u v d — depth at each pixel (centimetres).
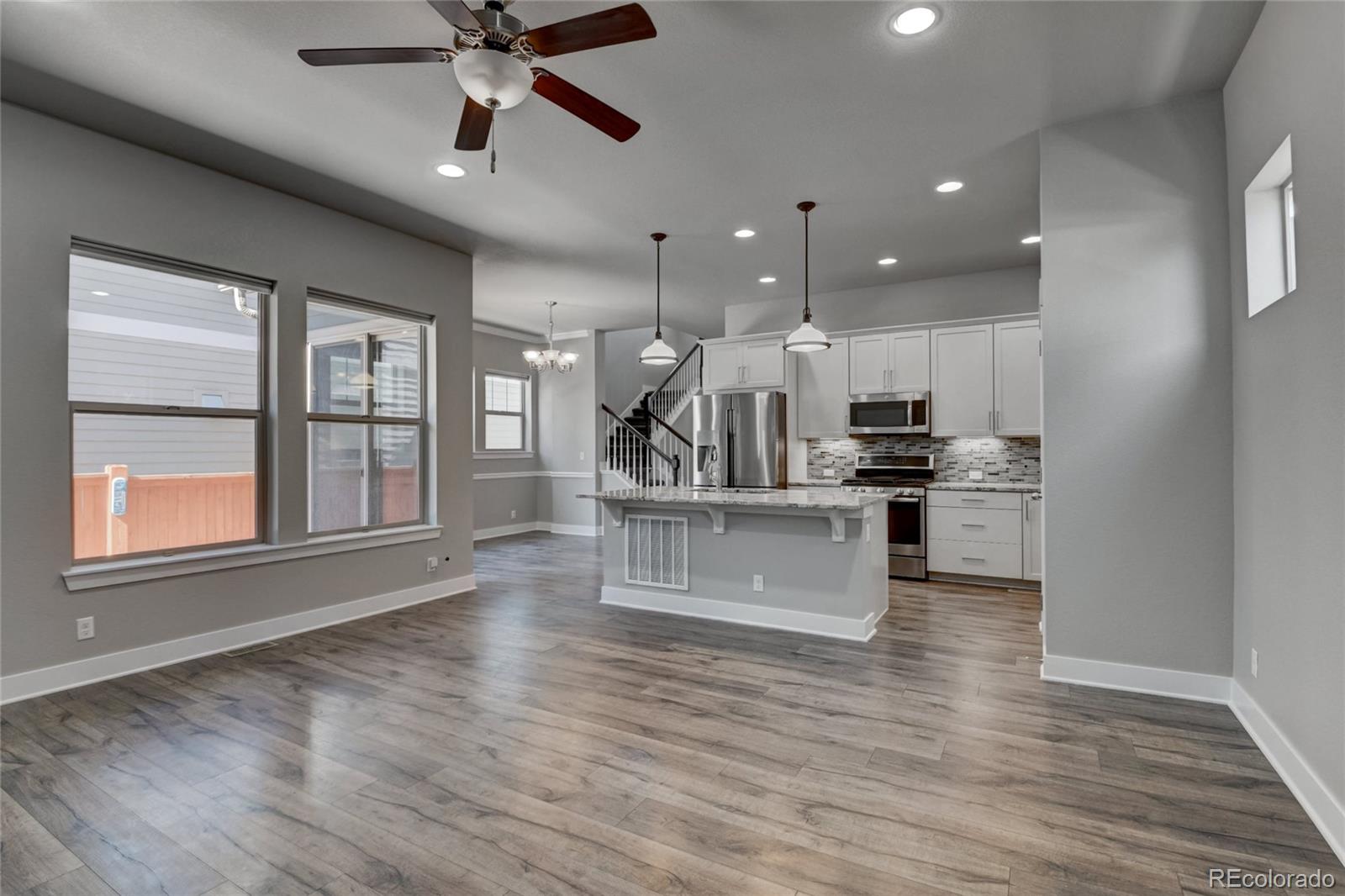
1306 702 216
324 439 453
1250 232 271
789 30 254
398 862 191
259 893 178
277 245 411
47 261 317
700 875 184
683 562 469
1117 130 319
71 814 216
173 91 298
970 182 403
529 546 791
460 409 543
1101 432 321
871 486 625
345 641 405
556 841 200
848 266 591
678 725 283
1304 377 215
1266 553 253
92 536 344
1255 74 254
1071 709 296
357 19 248
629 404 1148
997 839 200
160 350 368
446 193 418
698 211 452
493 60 207
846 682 333
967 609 484
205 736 273
